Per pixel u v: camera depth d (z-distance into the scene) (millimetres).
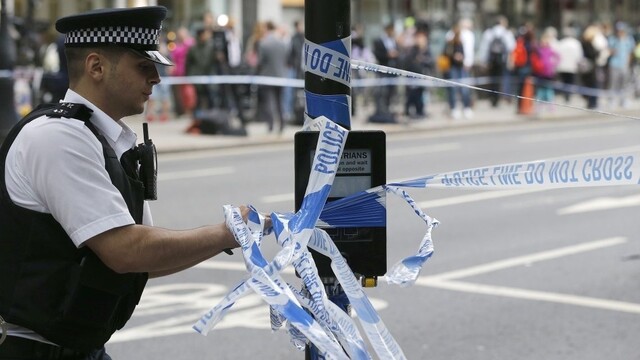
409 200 3635
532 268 10711
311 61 3664
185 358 7672
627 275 10359
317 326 3213
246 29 31031
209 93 24750
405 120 28609
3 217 3539
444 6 38125
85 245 3506
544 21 44125
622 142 23938
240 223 3482
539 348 7938
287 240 3426
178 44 26156
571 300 9352
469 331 8375
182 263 3529
